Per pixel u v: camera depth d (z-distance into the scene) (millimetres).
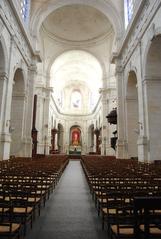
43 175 6352
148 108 13078
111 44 28062
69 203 5715
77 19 25953
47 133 29859
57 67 34438
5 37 12836
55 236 3635
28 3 19109
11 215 2957
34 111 21094
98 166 9836
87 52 30047
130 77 17734
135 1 14852
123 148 18281
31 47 18547
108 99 29547
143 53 13680
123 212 3207
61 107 44312
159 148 12781
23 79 17797
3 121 13039
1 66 12961
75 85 45812
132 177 6098
